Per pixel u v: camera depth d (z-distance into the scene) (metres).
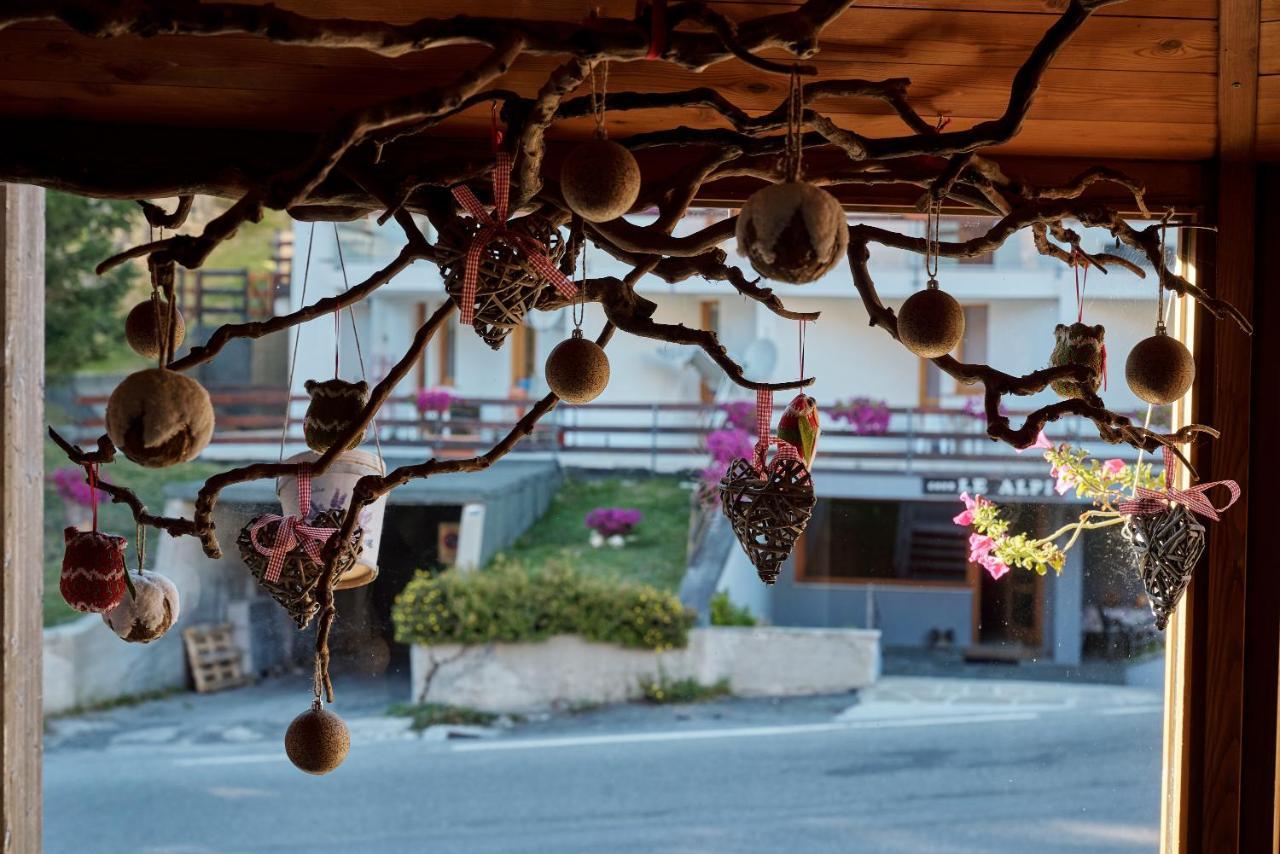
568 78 1.06
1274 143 1.56
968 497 1.92
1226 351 1.60
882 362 7.38
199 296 6.15
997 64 1.43
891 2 1.34
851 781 5.92
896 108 1.29
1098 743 3.31
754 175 1.43
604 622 7.17
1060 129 1.55
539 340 8.23
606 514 7.91
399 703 6.79
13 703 1.70
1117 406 4.88
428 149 1.56
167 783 5.87
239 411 6.45
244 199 1.07
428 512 7.23
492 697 7.00
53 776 5.83
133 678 6.45
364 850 5.31
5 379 1.68
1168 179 1.62
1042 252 1.45
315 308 1.26
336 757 1.17
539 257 1.19
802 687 7.32
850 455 7.38
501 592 7.04
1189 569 1.39
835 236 0.96
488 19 1.04
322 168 1.06
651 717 7.03
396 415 7.43
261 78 1.44
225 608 6.13
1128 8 1.35
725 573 7.68
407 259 1.29
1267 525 1.61
